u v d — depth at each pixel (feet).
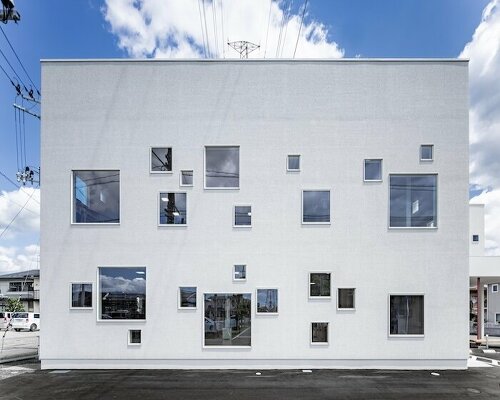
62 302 41.14
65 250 41.65
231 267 41.39
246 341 40.70
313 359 40.45
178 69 42.98
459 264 41.55
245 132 42.50
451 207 42.09
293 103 42.68
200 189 42.14
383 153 42.42
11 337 79.92
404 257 41.55
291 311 40.91
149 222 41.93
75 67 42.98
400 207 42.19
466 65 42.98
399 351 40.65
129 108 42.83
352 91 42.80
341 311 40.86
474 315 111.14
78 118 42.75
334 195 42.06
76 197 42.42
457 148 42.52
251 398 30.66
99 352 40.70
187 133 42.60
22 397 31.01
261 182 42.16
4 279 160.97
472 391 32.73
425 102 42.78
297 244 41.57
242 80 42.86
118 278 41.63
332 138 42.47
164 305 41.09
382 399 30.60
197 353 40.57
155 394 31.65
